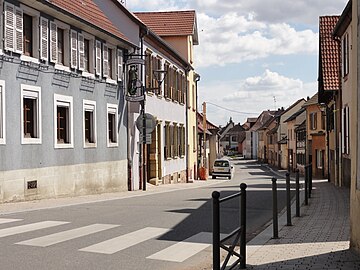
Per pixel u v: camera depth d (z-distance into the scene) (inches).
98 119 975.0
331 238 446.9
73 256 361.4
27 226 486.9
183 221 546.0
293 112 3550.7
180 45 1882.4
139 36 1208.8
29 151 734.5
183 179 1793.8
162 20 1920.5
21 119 716.7
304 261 350.0
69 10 859.4
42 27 775.1
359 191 353.1
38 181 757.3
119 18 1110.4
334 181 1322.6
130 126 1130.7
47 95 788.6
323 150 1953.7
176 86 1674.5
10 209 620.1
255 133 5807.1
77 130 886.4
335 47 1259.2
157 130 1435.8
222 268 302.4
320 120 2018.9
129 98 1112.2
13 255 358.6
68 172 849.5
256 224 563.2
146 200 800.3
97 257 362.0
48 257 355.3
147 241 430.0
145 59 1262.3
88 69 956.0
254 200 844.6
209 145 2891.2
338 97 1200.8
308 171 842.2
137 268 335.6
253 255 378.6
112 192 1027.9
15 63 705.6
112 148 1038.4
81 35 909.2
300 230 500.7
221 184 1499.8
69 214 588.1
